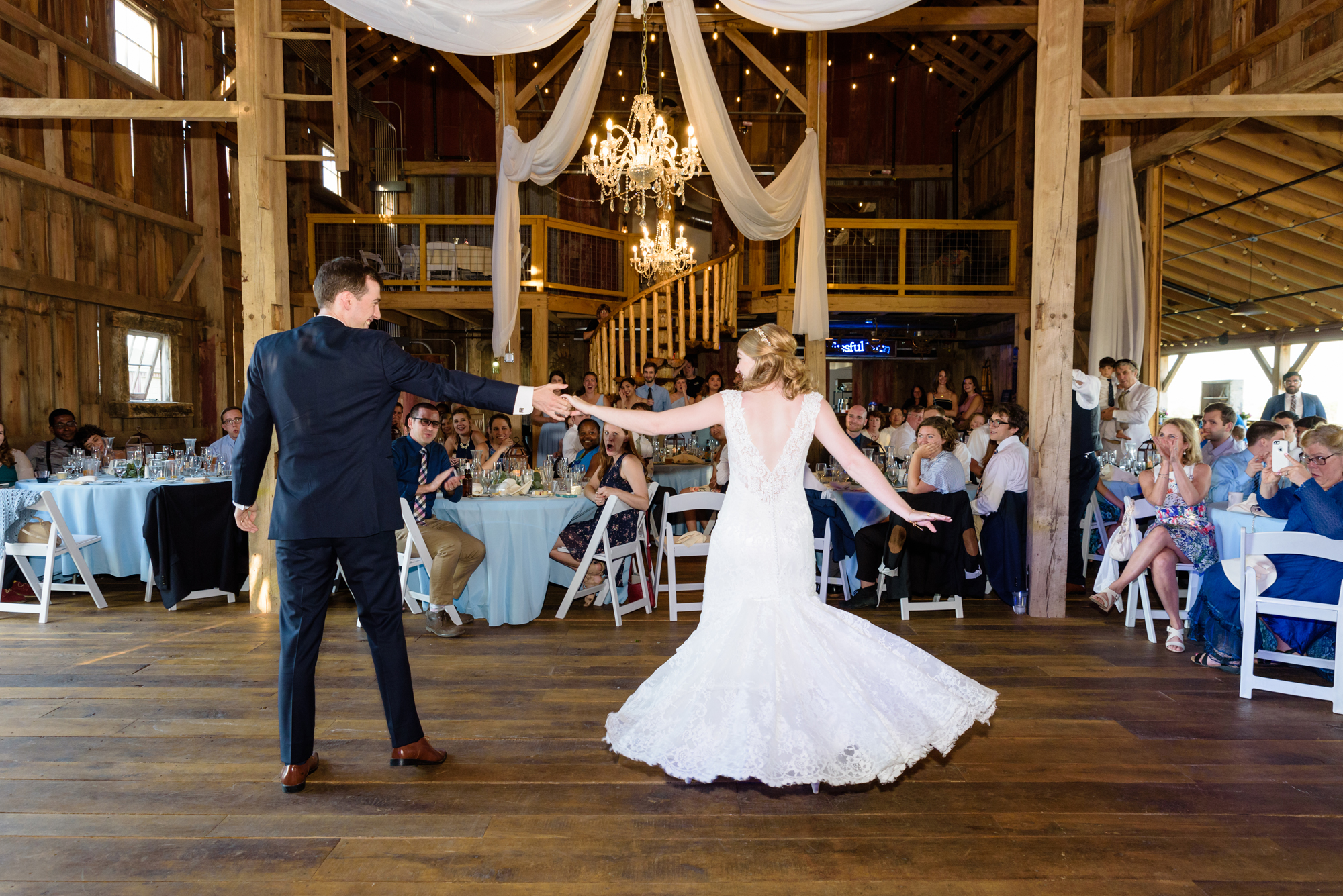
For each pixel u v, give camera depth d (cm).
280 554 244
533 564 451
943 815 238
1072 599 523
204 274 876
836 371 1424
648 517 523
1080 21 462
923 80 1328
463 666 378
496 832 227
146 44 797
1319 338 1234
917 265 1177
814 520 514
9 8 604
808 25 472
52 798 246
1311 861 214
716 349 990
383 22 442
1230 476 459
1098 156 943
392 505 251
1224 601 371
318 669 369
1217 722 310
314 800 245
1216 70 698
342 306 250
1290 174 814
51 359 657
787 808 241
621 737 249
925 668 253
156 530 467
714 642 241
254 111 478
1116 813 239
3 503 453
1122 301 801
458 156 1282
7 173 609
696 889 200
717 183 668
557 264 973
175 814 237
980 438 618
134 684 350
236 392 934
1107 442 659
